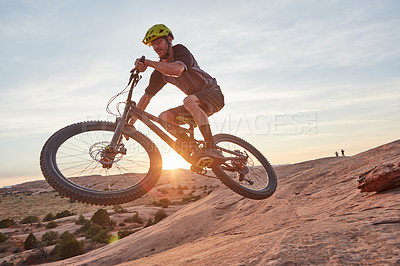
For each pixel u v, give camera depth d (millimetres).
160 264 4082
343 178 6934
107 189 2480
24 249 36156
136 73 2695
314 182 7984
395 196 3355
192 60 2951
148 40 2871
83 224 49781
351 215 2578
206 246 4523
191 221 12680
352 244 1666
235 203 11906
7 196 116250
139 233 18891
